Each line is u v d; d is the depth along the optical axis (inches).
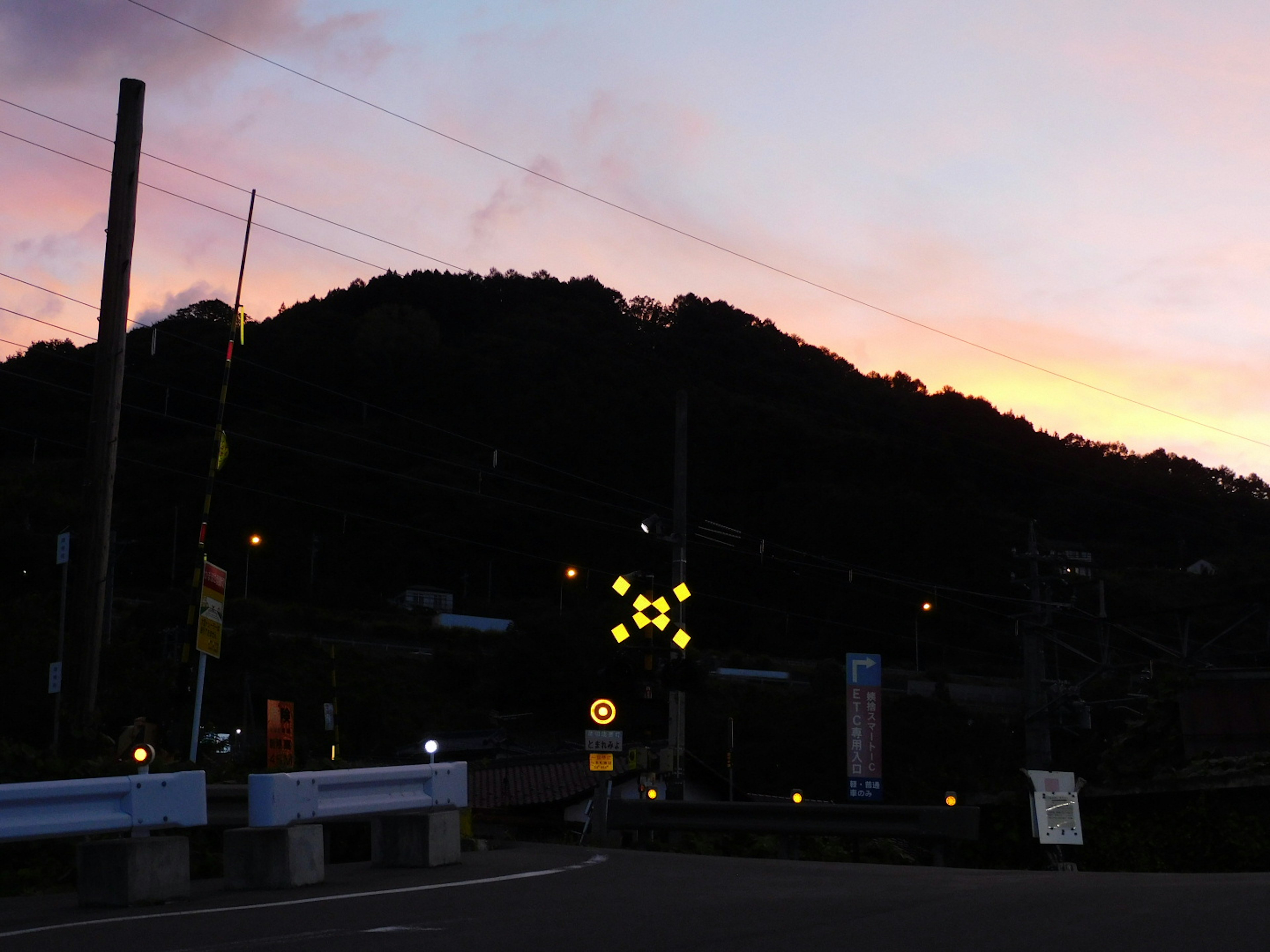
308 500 3577.8
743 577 2962.6
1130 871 750.5
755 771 2154.3
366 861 476.7
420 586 3469.5
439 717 2359.7
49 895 354.9
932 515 2758.4
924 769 2030.0
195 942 230.1
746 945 223.5
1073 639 2485.2
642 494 3019.2
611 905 288.0
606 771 695.7
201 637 678.5
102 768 495.8
